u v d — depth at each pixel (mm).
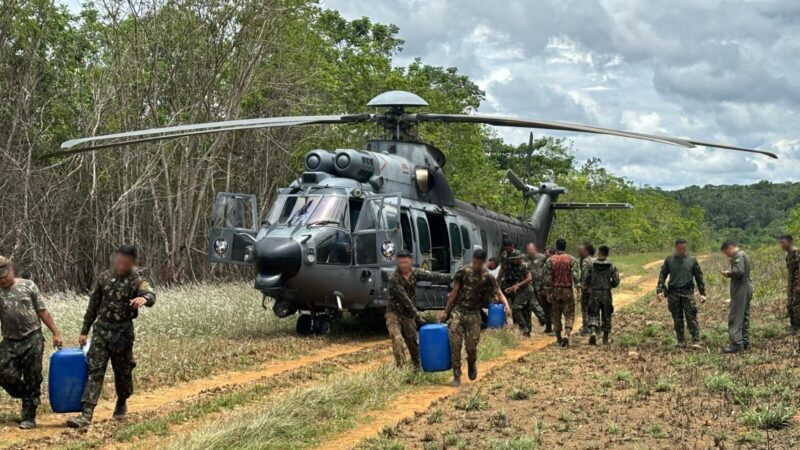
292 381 10320
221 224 15164
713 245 74125
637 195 68062
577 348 13305
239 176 23828
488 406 8641
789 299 13609
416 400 9172
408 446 7035
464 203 18453
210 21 20984
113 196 21922
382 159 15391
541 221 23141
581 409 8352
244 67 21578
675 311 13219
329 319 15266
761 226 103875
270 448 7004
